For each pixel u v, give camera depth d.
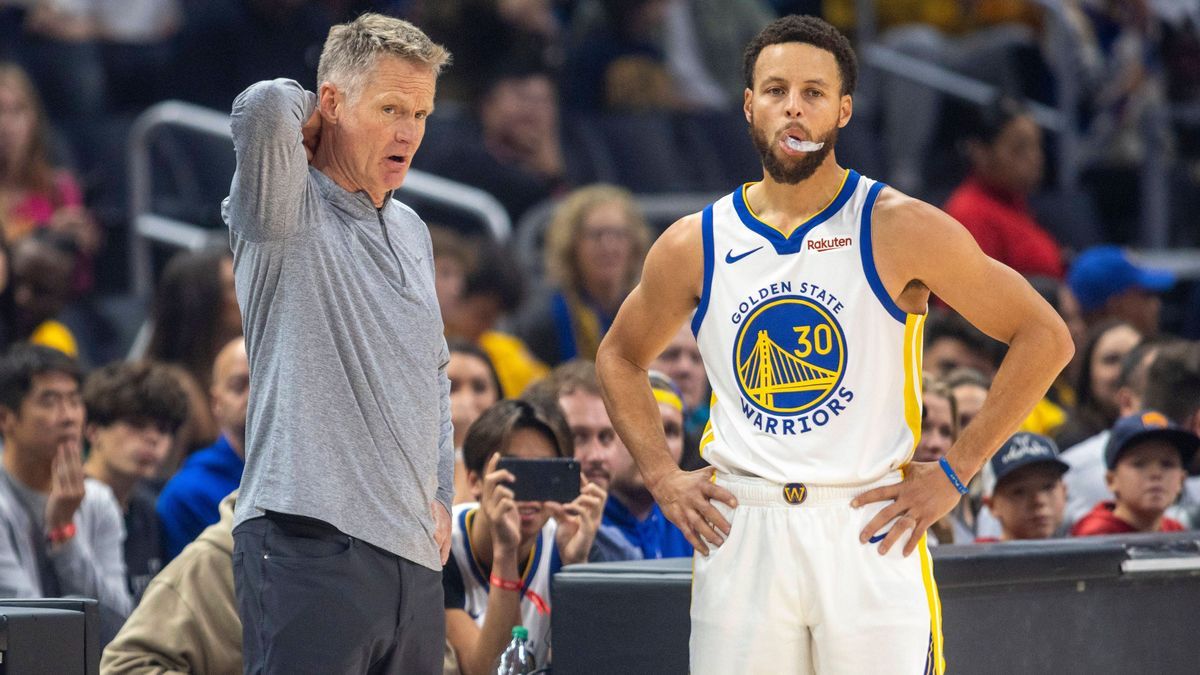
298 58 27.30
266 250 10.23
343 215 10.50
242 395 16.59
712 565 10.15
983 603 11.33
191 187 25.88
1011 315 10.09
